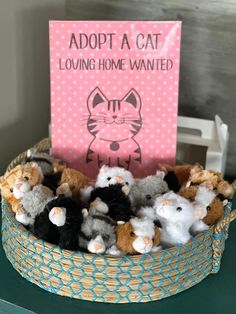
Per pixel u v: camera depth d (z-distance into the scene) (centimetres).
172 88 92
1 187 84
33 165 85
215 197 83
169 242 76
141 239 71
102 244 71
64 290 76
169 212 75
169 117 93
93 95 92
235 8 105
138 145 94
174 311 75
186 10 109
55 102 93
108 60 91
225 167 118
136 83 92
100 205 77
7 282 80
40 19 114
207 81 113
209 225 81
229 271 84
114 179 83
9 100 109
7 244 83
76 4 119
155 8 112
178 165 96
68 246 72
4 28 104
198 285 80
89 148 95
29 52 112
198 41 111
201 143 106
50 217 72
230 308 76
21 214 78
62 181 86
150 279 74
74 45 90
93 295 75
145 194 84
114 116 93
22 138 116
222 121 115
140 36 90
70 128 94
